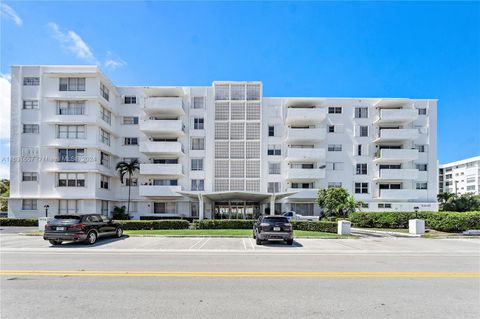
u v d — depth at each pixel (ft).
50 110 110.11
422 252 46.16
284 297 21.79
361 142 127.24
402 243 57.26
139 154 125.70
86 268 31.83
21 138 109.50
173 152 119.55
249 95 128.57
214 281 26.25
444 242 59.21
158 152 119.85
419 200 124.16
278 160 125.70
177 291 23.11
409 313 18.81
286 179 123.03
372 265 34.50
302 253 44.21
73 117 108.78
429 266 34.14
